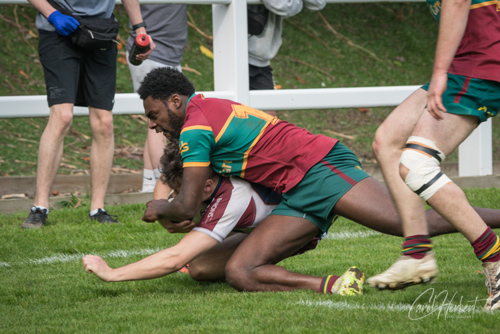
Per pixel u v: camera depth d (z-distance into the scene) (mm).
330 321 10062
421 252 10875
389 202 12141
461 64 10664
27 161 29891
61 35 18406
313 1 23547
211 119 12406
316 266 14453
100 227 18609
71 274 14125
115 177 25484
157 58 22297
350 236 17953
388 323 9867
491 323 9711
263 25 23891
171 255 12109
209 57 45281
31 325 10383
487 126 25203
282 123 13000
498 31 10531
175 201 12125
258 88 24766
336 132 38344
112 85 19469
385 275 10805
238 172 12664
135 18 19875
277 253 12477
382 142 11359
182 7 22578
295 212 12625
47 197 19047
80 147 32125
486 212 12273
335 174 12477
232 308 11070
